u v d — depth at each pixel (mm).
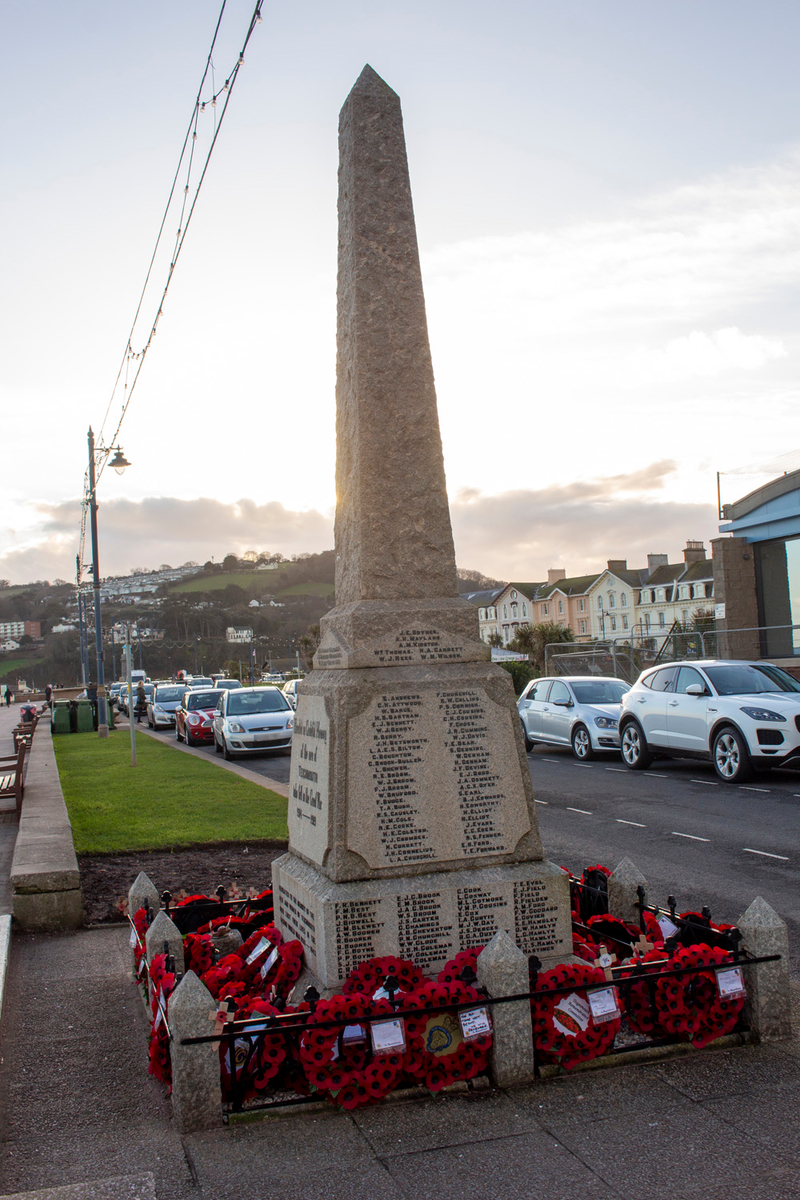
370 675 4820
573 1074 4137
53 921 6844
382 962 4367
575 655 29188
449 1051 4020
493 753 4914
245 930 5848
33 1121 3891
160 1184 3326
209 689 27344
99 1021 5023
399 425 5215
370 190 5344
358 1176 3338
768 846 9234
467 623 5098
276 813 11180
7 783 12969
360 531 5078
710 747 13883
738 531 24000
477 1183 3270
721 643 23703
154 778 15133
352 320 5234
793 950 5984
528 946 4777
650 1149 3465
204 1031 3773
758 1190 3168
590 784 14297
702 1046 4359
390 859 4660
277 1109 3830
